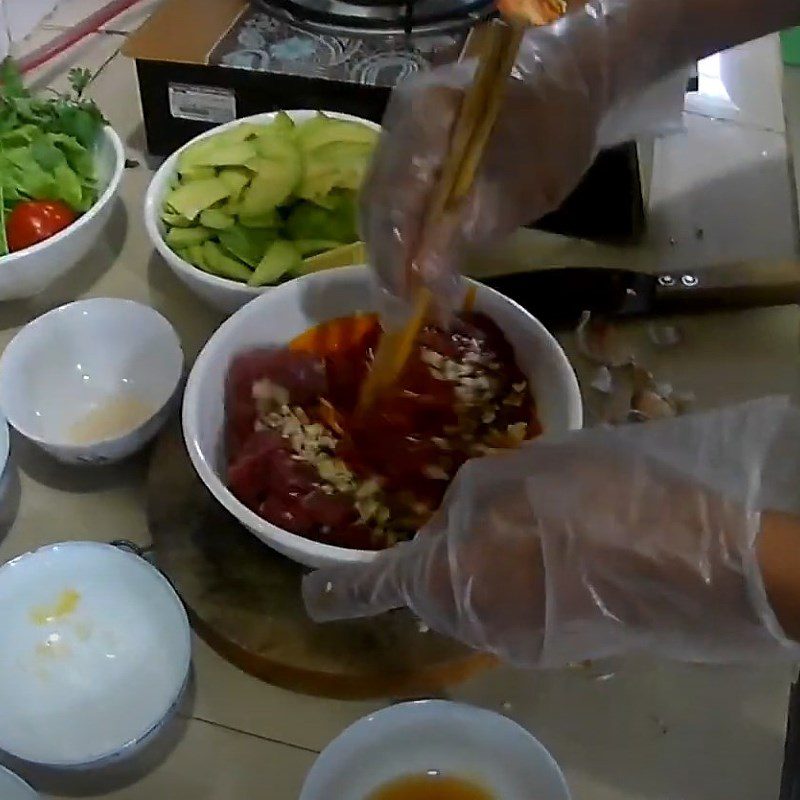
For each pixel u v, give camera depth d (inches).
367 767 19.1
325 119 27.7
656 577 13.9
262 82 29.0
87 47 35.9
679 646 14.8
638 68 23.5
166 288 28.6
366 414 22.2
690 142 31.4
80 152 28.1
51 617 21.3
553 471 15.1
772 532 13.5
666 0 22.5
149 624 21.2
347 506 20.7
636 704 20.8
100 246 29.7
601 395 25.2
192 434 20.8
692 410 24.9
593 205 27.9
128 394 25.5
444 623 16.5
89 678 20.7
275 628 21.2
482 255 28.2
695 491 14.0
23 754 18.9
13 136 27.9
